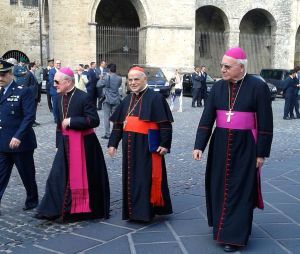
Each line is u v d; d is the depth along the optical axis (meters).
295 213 5.47
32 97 5.37
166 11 26.33
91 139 5.24
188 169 7.89
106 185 5.30
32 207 5.69
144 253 4.28
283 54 33.03
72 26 24.95
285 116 15.83
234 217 4.21
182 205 5.84
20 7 30.61
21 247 4.42
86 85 13.78
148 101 5.02
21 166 5.46
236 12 31.58
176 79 17.23
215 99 4.42
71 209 5.12
